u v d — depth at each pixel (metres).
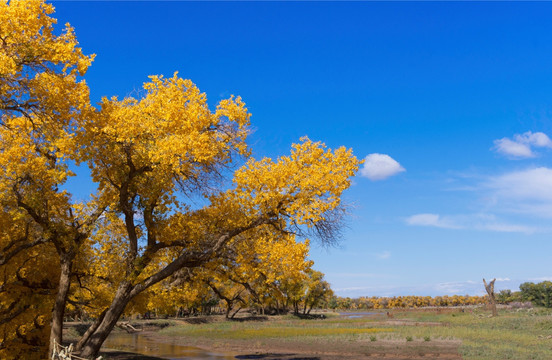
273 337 37.91
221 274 20.09
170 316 67.19
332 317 84.06
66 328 38.03
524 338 31.45
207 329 49.31
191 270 21.59
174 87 16.56
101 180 17.67
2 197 16.61
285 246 18.12
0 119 15.38
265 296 35.62
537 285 92.19
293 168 16.72
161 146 15.56
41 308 20.98
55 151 16.55
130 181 17.81
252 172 16.94
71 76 14.71
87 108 15.74
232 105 16.66
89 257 20.48
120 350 28.66
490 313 65.19
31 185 17.39
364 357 25.28
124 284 17.97
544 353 23.84
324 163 17.08
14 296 20.52
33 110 14.29
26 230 18.84
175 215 18.55
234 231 18.02
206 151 15.65
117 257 18.56
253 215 17.44
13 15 12.51
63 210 19.08
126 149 16.78
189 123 15.84
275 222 18.00
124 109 16.16
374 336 33.69
